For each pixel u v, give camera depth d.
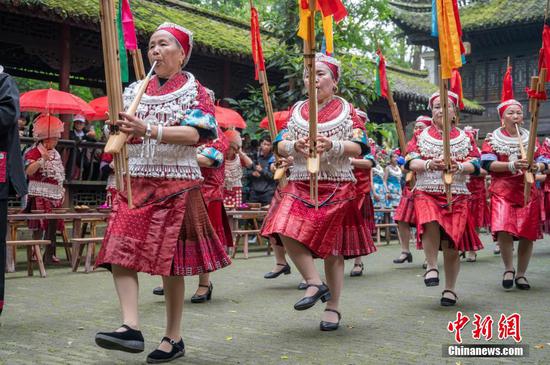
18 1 10.59
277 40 16.88
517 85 24.75
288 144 5.01
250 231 10.61
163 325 5.30
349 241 5.20
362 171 8.09
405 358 4.31
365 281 8.09
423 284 7.82
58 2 11.32
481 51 25.39
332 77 5.10
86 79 16.94
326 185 4.95
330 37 5.04
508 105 7.26
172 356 4.18
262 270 9.06
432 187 6.38
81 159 12.48
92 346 4.56
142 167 4.02
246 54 14.43
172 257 3.93
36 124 9.45
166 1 15.41
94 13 11.54
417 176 6.52
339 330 5.17
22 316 5.64
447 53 5.40
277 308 6.13
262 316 5.73
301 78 14.37
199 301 6.43
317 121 5.06
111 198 9.55
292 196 4.96
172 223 3.98
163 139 3.88
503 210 7.19
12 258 8.72
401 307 6.23
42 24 12.45
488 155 7.23
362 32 16.09
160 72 4.17
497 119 25.11
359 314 5.86
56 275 8.43
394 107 8.73
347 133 5.00
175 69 4.18
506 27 23.75
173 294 4.16
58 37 12.65
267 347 4.58
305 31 4.59
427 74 24.72
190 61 15.35
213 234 4.21
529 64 24.58
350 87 14.53
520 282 7.38
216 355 4.34
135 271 3.93
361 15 15.87
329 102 5.13
